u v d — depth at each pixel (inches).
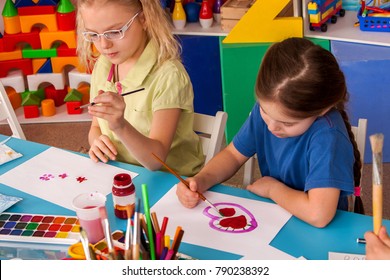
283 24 95.5
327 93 46.4
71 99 118.3
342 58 92.7
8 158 59.1
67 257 43.8
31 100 117.7
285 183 54.3
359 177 54.6
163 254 38.3
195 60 107.8
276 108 46.6
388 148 98.0
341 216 47.3
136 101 64.1
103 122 65.1
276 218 47.5
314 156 49.0
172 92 61.5
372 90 93.7
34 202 51.4
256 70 99.7
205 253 43.4
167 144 59.4
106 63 67.4
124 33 59.7
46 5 113.0
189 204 49.4
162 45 62.9
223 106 112.5
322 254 42.9
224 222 47.2
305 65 45.9
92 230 44.6
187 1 110.7
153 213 40.5
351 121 96.7
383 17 93.8
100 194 46.3
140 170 56.4
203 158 67.0
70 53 115.9
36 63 117.5
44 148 61.6
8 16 113.2
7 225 47.8
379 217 37.0
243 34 98.0
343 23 100.4
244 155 57.3
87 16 59.1
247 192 51.9
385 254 36.9
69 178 55.4
